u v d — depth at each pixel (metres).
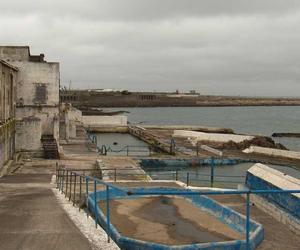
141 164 34.09
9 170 24.39
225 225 14.12
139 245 10.98
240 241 11.45
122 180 22.06
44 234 8.97
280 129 102.00
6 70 26.31
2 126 23.95
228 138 48.88
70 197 14.69
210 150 40.81
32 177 22.42
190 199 16.91
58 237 8.74
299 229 13.51
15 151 30.61
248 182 18.08
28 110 32.94
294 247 12.32
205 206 15.91
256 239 12.16
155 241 12.38
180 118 140.25
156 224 14.05
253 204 16.92
